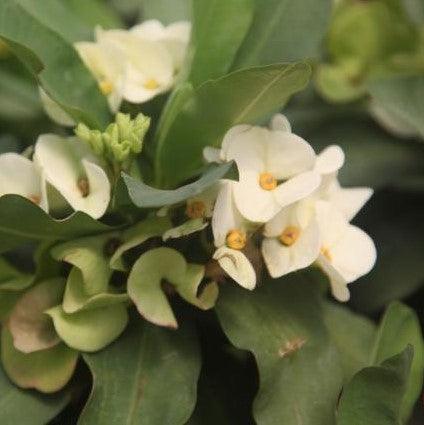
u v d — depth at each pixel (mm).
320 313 460
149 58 478
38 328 448
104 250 446
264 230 447
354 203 467
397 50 560
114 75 479
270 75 432
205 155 450
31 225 435
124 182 430
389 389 428
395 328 461
